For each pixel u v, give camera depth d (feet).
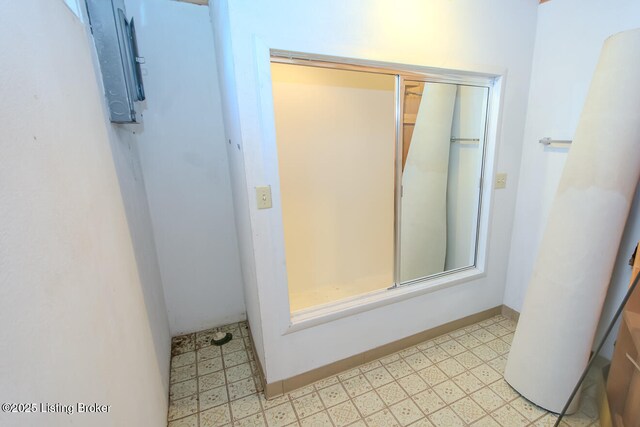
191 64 5.91
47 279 1.80
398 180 6.18
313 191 8.37
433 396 5.18
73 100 2.68
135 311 3.75
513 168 6.42
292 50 4.08
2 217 1.46
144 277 4.70
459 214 7.41
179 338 6.98
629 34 3.94
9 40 1.68
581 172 4.33
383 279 9.17
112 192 3.52
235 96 4.02
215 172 6.56
